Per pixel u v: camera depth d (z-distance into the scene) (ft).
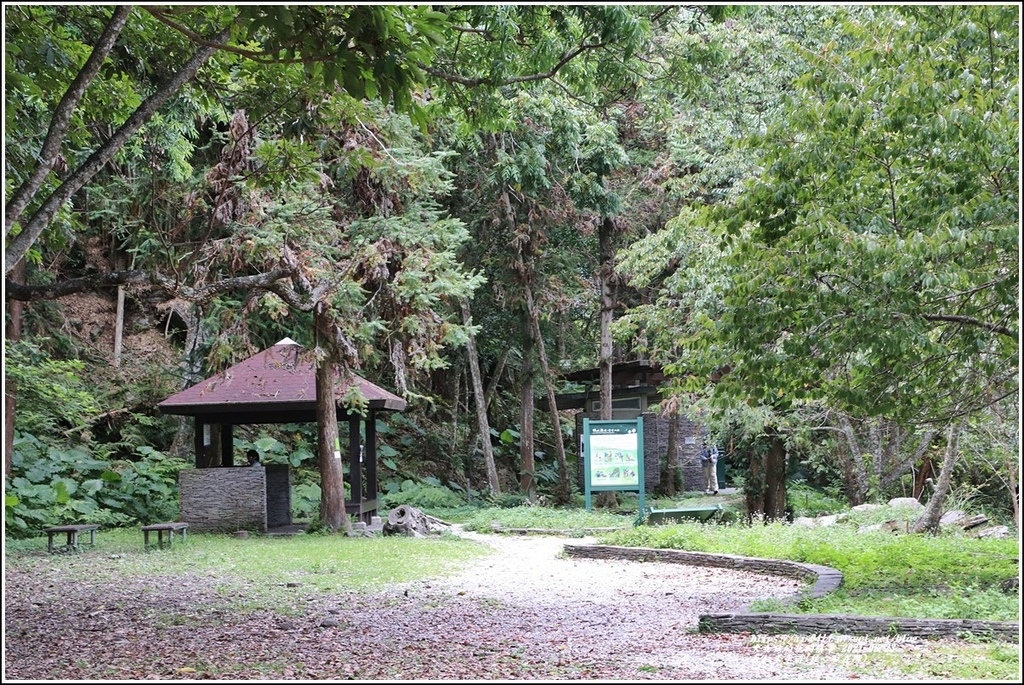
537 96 67.51
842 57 33.73
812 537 50.98
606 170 83.56
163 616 30.86
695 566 46.68
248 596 35.60
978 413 45.09
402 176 57.72
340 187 62.23
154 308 84.89
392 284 57.06
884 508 62.90
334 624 29.58
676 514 65.00
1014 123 30.53
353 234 59.00
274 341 85.66
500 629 29.30
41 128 36.70
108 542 56.13
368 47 24.27
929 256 30.14
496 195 84.28
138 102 35.99
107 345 87.76
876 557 41.98
